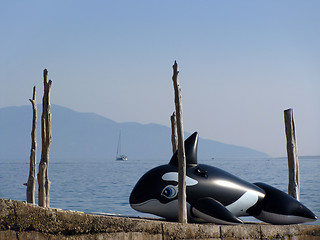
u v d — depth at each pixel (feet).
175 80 37.19
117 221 29.73
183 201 35.99
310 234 39.01
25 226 26.30
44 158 45.93
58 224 27.40
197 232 33.42
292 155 48.55
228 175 39.93
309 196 103.30
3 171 277.64
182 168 36.27
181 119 36.83
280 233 37.42
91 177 205.26
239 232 35.53
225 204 38.50
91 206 90.27
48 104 45.42
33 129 49.34
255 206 40.24
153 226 31.35
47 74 45.24
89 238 28.55
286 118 48.88
